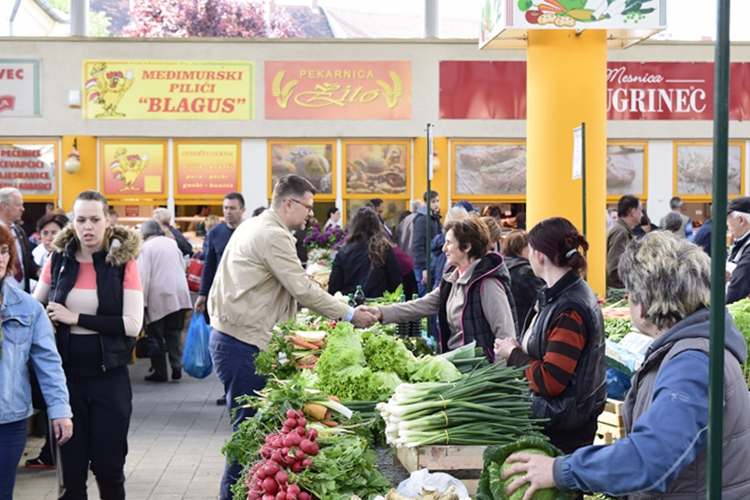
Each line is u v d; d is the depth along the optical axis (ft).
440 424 10.19
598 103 27.94
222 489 15.15
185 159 51.52
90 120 51.01
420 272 35.22
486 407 10.36
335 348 12.52
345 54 51.62
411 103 51.85
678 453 6.76
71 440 14.03
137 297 14.42
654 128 52.26
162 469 19.95
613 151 52.37
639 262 7.71
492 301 14.55
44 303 14.71
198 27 110.83
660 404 6.98
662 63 52.06
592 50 27.73
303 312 20.70
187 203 51.60
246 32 113.19
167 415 25.62
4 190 20.51
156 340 30.76
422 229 35.29
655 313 7.59
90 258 14.46
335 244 38.19
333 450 10.09
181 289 30.53
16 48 50.72
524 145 52.11
